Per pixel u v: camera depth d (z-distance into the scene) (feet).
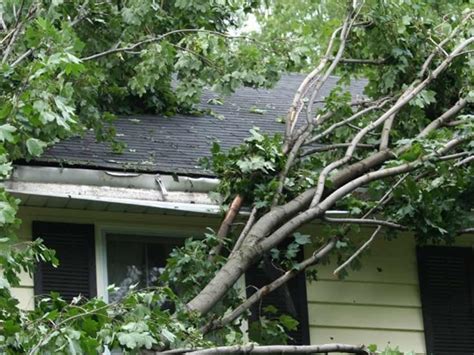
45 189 40.83
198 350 34.91
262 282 43.96
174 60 44.34
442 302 46.24
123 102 49.01
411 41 46.24
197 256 39.58
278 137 42.65
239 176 42.11
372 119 46.29
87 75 40.01
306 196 41.93
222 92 42.45
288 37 44.16
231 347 35.32
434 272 46.50
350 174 43.39
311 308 44.52
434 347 45.55
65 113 33.45
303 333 43.86
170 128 48.32
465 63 46.34
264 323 40.40
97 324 31.19
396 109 44.39
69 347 30.25
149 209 42.09
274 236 40.50
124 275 42.60
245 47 42.60
